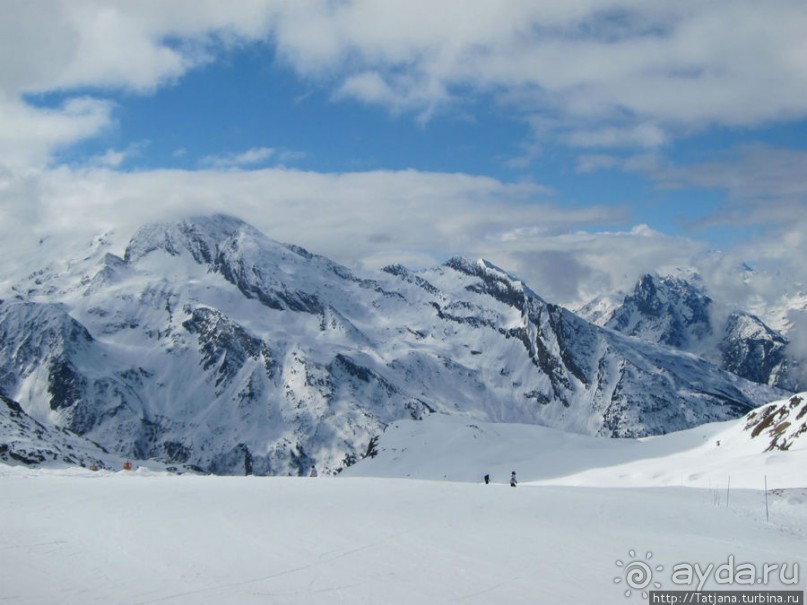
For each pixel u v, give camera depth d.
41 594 26.11
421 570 29.89
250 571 29.22
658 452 136.88
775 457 87.75
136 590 26.73
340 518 39.25
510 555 32.59
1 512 39.41
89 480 52.72
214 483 51.50
